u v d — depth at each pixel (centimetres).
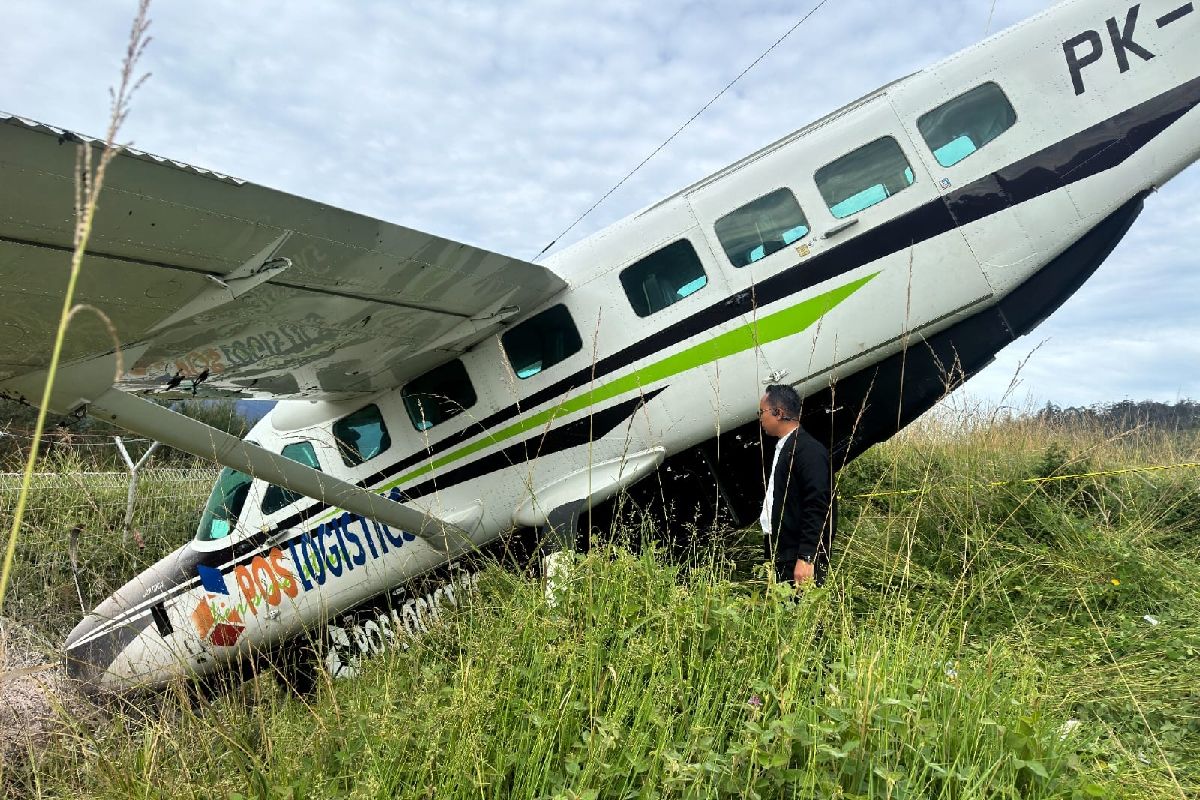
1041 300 507
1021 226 494
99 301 382
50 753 355
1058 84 502
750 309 521
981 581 459
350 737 284
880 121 517
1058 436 818
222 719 352
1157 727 324
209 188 336
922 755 236
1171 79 491
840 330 506
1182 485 670
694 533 490
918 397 522
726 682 279
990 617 454
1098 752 274
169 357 492
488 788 243
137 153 300
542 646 302
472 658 311
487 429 588
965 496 617
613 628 316
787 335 512
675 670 282
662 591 336
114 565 827
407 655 391
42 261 342
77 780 330
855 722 243
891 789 214
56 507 830
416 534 561
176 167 317
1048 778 234
